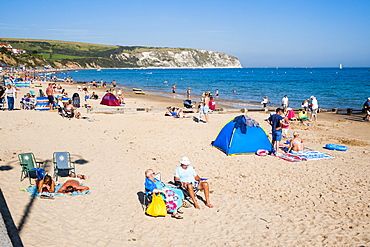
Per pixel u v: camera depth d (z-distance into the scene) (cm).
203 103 2106
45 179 847
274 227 732
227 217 777
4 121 1773
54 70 17325
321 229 727
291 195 919
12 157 1145
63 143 1401
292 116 2220
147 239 659
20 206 750
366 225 749
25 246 574
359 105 3675
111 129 1770
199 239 670
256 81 8988
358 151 1440
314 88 6228
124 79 10262
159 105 3262
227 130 1382
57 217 716
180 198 796
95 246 613
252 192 938
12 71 9631
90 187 923
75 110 2105
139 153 1316
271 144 1373
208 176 1071
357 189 969
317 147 1512
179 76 12962
